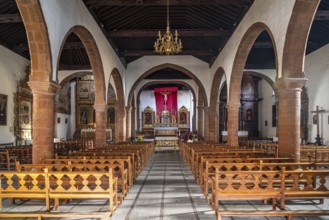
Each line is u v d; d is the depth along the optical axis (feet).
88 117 94.79
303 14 25.52
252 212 17.87
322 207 21.25
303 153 37.68
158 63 73.72
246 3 38.88
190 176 35.32
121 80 67.46
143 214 20.16
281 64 28.48
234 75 48.16
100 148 41.32
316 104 59.11
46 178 19.07
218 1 39.17
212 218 19.30
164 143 88.58
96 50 44.42
